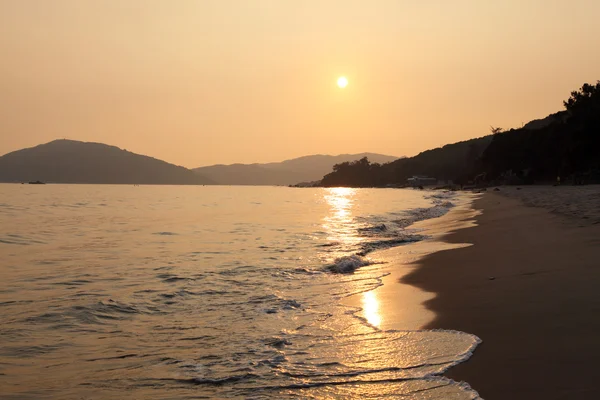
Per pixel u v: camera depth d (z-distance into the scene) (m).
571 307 8.42
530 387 5.58
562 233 18.17
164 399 5.86
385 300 10.51
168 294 11.34
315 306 10.21
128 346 7.81
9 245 20.67
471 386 5.76
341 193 126.56
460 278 12.15
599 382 5.53
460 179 150.38
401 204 58.34
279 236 23.62
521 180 102.56
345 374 6.41
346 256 16.27
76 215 39.22
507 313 8.52
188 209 49.31
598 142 83.75
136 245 20.53
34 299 10.88
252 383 6.25
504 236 19.50
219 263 15.69
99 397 5.96
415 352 7.04
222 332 8.47
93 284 12.51
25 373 6.74
